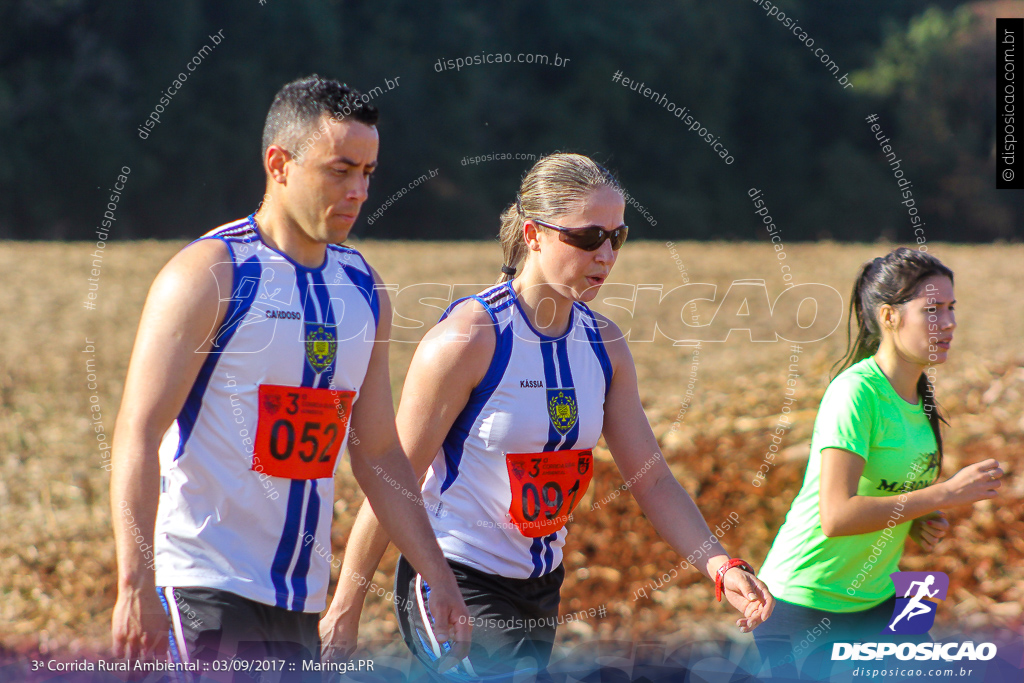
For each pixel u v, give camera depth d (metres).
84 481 19.36
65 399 24.91
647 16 137.62
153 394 7.12
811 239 138.75
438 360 8.60
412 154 103.31
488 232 106.25
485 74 116.56
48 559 15.88
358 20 109.69
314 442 7.80
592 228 8.52
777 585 10.18
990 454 18.91
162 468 7.71
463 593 8.91
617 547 17.09
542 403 8.73
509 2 127.12
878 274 9.95
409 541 8.40
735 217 138.88
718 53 143.75
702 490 18.94
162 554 7.61
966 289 44.03
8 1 87.12
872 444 9.73
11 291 39.00
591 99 126.75
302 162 7.43
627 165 131.38
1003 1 155.50
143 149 91.62
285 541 7.79
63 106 88.00
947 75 143.25
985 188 138.12
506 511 8.88
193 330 7.25
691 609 15.76
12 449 20.81
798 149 145.12
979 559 16.36
